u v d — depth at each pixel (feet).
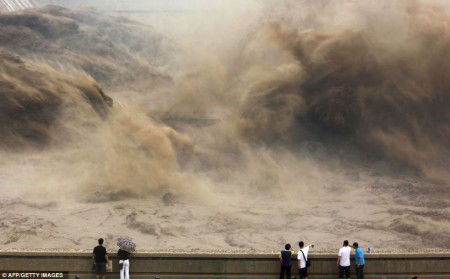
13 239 58.85
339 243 60.44
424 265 49.14
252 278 48.52
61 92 116.26
